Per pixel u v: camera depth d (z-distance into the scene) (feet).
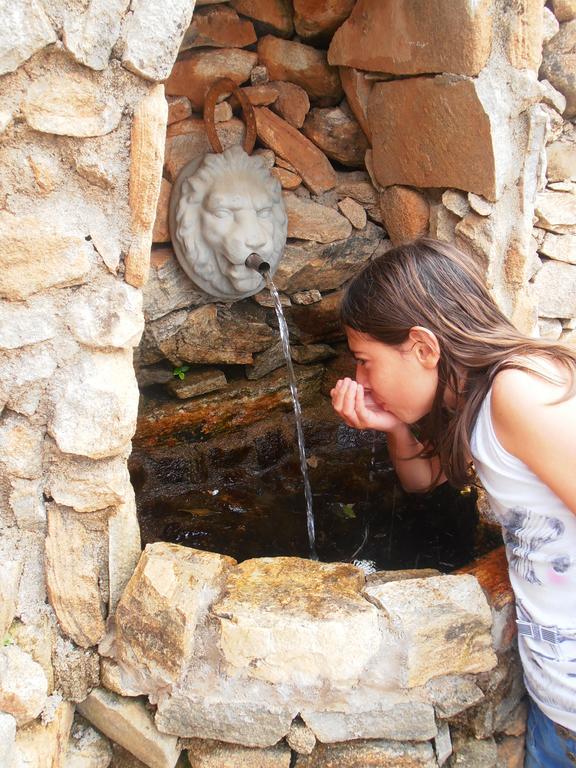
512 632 4.61
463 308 4.26
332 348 8.87
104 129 3.79
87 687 4.59
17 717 4.13
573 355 4.16
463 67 5.79
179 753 4.61
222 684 4.35
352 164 7.73
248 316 8.11
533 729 4.59
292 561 4.79
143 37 3.65
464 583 4.50
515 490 4.03
